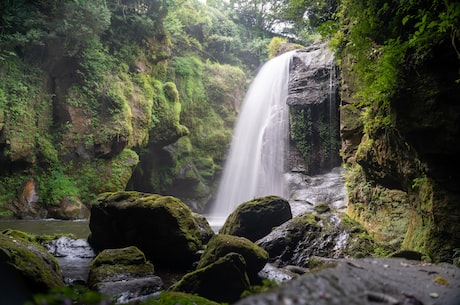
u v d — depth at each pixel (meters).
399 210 10.42
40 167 18.61
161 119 23.81
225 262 6.29
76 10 17.98
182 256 9.39
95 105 20.31
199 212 27.47
